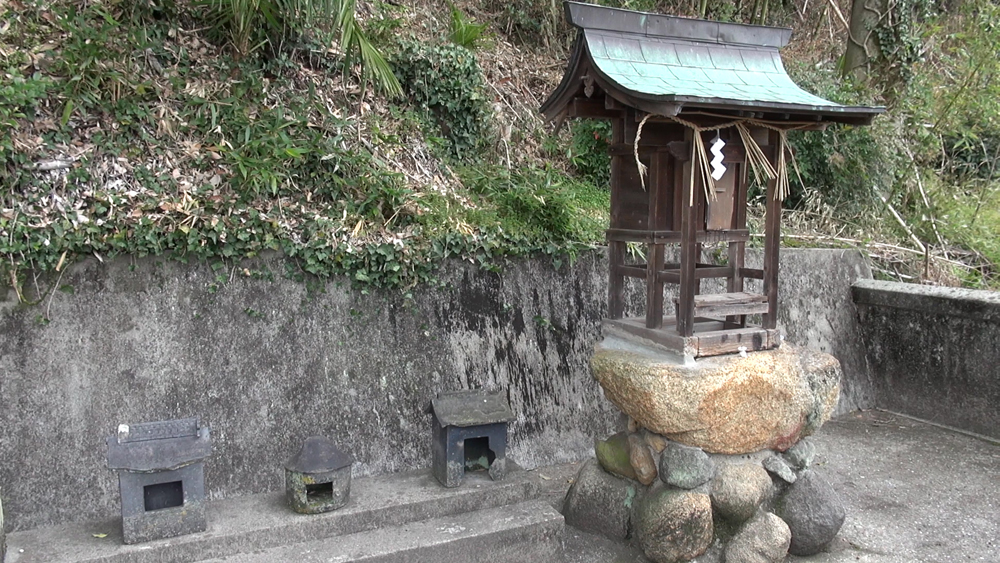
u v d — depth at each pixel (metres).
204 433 2.86
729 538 3.09
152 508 2.87
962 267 6.25
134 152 3.51
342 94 4.57
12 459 3.02
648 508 3.04
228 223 3.42
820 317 5.39
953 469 4.25
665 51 3.12
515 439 4.12
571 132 5.95
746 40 3.34
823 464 4.34
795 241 5.70
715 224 3.12
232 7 3.88
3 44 3.51
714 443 2.99
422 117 4.95
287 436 3.52
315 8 4.04
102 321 3.20
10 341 3.04
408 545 2.92
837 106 2.89
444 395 3.40
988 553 3.28
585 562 3.13
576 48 3.06
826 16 8.86
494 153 5.32
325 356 3.63
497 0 6.93
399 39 5.05
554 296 4.34
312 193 3.84
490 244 4.05
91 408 3.17
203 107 3.81
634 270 3.35
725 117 2.90
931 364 5.08
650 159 3.10
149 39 3.93
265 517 3.00
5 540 2.73
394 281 3.77
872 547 3.34
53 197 3.20
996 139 7.95
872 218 6.37
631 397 3.05
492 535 3.05
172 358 3.32
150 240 3.22
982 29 6.87
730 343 3.08
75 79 3.45
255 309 3.49
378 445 3.70
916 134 7.04
